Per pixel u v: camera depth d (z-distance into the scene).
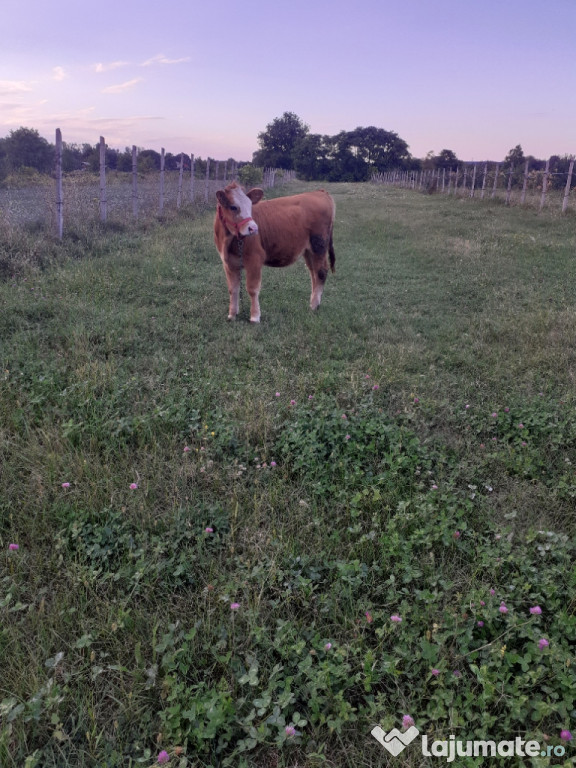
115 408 4.73
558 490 3.96
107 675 2.50
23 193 20.50
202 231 13.97
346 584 3.00
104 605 2.82
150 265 9.93
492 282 10.56
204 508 3.56
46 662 2.41
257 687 2.44
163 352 6.23
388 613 2.88
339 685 2.45
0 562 3.06
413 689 2.45
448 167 66.19
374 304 9.04
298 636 2.68
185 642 2.53
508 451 4.43
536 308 8.62
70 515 3.38
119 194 21.52
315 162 97.06
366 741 2.26
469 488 4.00
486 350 6.82
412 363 6.39
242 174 31.33
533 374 5.99
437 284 10.57
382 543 3.30
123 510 3.43
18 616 2.79
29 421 4.36
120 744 2.21
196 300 8.37
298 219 7.93
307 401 5.15
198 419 4.64
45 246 9.84
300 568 3.12
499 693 2.41
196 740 2.21
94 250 10.77
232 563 3.17
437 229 17.70
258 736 2.19
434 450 4.41
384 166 96.31
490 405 5.20
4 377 4.88
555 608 2.83
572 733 2.28
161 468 3.95
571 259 12.51
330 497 3.83
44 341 6.15
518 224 18.97
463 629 2.65
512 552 3.30
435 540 3.35
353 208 26.64
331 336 7.24
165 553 3.21
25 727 2.25
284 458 4.20
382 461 4.19
